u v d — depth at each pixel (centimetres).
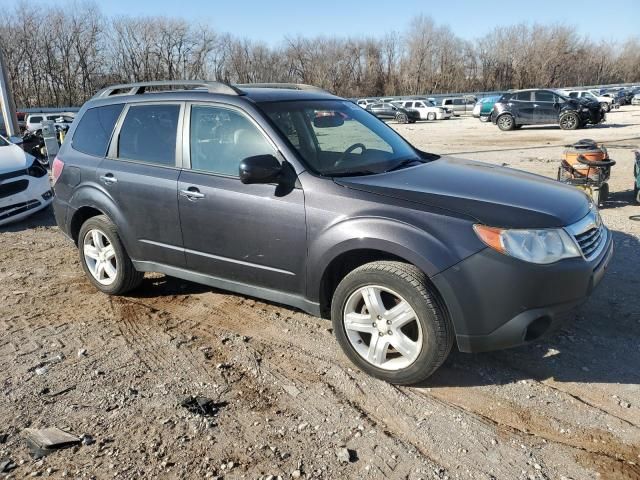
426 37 6956
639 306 434
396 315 326
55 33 5103
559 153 1407
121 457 277
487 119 3222
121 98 476
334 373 353
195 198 400
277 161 356
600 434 289
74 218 500
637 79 8581
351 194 340
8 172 762
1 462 274
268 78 6294
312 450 281
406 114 3328
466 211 314
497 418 305
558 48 7412
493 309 303
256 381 346
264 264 377
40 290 513
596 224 353
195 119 416
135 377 353
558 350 373
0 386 345
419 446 283
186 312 455
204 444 287
